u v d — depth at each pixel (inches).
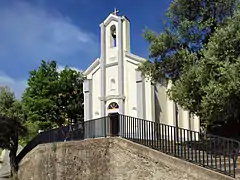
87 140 615.2
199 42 669.3
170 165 436.1
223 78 516.4
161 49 688.4
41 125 1524.4
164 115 1157.1
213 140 435.2
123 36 1218.0
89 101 1261.1
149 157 468.1
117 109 1182.9
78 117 1681.8
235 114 582.9
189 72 589.6
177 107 1179.3
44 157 843.4
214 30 652.7
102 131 623.8
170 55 691.4
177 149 453.4
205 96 542.9
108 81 1222.3
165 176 441.1
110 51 1234.0
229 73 505.0
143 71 753.0
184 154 439.8
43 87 1589.6
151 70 727.1
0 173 1398.9
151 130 497.0
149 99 1106.7
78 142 650.2
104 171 553.0
